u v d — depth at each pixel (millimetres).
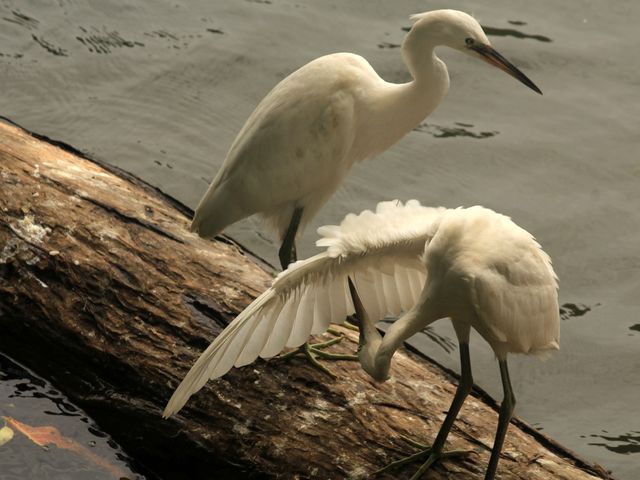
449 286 8016
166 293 9555
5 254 10000
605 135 15242
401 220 8406
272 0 17734
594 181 14438
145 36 16656
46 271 9828
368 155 11297
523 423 9039
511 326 8109
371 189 14109
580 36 17219
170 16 17203
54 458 9133
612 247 13391
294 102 10461
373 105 10695
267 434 8633
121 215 10281
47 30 16609
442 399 8961
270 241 13227
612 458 10469
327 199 11172
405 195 14031
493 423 8797
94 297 9594
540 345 8469
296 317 8266
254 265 10422
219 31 16859
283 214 11156
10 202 10312
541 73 16422
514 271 7996
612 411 11141
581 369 11727
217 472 8797
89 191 10539
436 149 14906
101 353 9359
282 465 8469
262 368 9094
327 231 8164
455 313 8219
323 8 17578
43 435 9320
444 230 8062
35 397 9727
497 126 15391
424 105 10961
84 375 9555
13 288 9859
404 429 8594
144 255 9898
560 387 11500
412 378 9164
